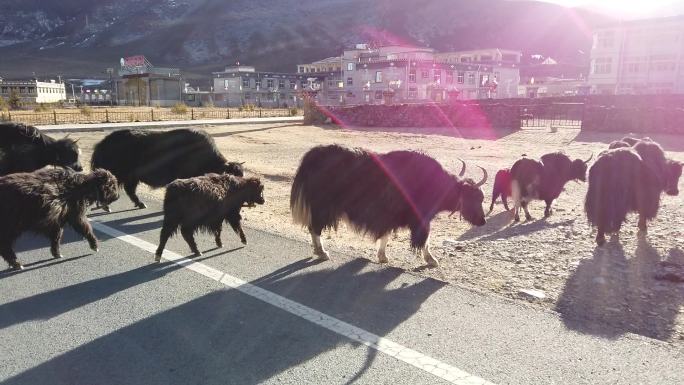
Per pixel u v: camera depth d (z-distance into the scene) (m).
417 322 4.47
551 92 74.19
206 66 170.88
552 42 188.50
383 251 6.39
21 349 4.02
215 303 4.90
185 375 3.62
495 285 5.54
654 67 54.50
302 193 6.34
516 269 6.13
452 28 197.50
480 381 3.53
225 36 196.75
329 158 6.30
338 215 6.34
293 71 156.75
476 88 68.38
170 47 194.00
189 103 82.00
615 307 4.91
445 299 5.00
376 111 33.50
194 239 7.14
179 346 4.05
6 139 8.78
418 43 185.12
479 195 6.28
